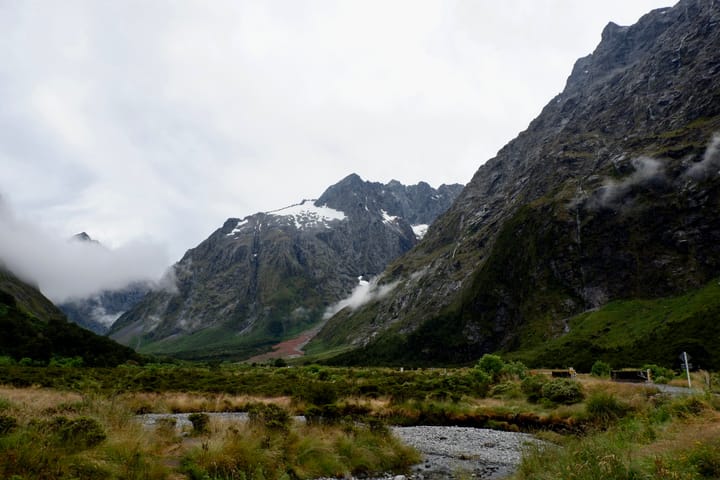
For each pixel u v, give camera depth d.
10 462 13.18
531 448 21.69
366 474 21.84
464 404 42.53
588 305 174.38
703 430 18.56
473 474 22.17
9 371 66.25
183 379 68.81
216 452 18.11
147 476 15.22
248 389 55.97
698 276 155.50
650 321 133.75
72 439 15.77
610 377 66.12
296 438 23.20
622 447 18.11
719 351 93.56
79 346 134.62
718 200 168.00
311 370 116.25
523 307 194.25
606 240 189.50
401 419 38.66
